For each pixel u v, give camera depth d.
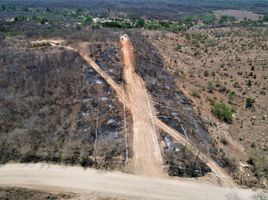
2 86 42.28
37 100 38.38
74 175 28.14
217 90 51.81
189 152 31.42
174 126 35.25
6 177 27.66
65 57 52.16
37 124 33.69
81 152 30.05
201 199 26.55
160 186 27.41
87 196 26.11
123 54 54.16
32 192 26.22
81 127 33.81
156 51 64.44
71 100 38.81
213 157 31.81
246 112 45.28
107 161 29.55
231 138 37.88
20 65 49.62
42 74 45.50
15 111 36.19
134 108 37.94
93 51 54.78
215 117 42.41
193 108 43.09
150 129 34.22
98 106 37.72
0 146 30.55
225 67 63.47
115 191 26.67
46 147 30.59
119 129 33.81
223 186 28.30
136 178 28.03
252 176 30.66
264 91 52.50
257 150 35.72
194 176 28.89
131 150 30.91
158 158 30.17
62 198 25.88
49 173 28.27
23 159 29.62
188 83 52.59
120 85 43.12
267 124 41.81
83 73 46.09
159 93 43.09
